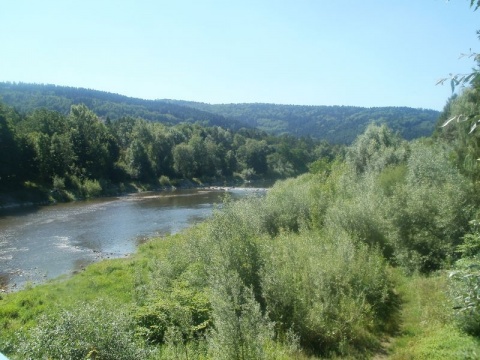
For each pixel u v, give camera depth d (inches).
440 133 1116.5
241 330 265.1
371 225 584.7
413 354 300.8
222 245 444.1
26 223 1353.3
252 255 422.9
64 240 1108.5
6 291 681.0
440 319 349.1
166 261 554.3
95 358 244.5
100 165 2578.7
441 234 498.9
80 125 2751.0
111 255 949.8
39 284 710.5
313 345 346.0
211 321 344.5
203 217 1494.8
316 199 816.3
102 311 283.9
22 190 1914.4
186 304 368.8
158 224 1358.3
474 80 113.3
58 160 2245.3
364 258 467.5
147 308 378.0
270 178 4062.5
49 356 245.0
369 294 419.2
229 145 4473.4
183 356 290.5
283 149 4402.1
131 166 2842.0
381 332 363.9
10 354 270.4
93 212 1625.2
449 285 333.1
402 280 490.3
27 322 476.7
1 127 1916.8
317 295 370.6
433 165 678.5
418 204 520.7
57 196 2020.2
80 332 255.1
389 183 801.6
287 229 652.1
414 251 506.0
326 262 424.2
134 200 2092.8
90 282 634.8
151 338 338.3
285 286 375.2
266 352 272.8
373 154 1142.3
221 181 3592.5
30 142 2128.4
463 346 284.7
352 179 986.7
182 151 3292.3
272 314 361.1
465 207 475.5
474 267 136.6
